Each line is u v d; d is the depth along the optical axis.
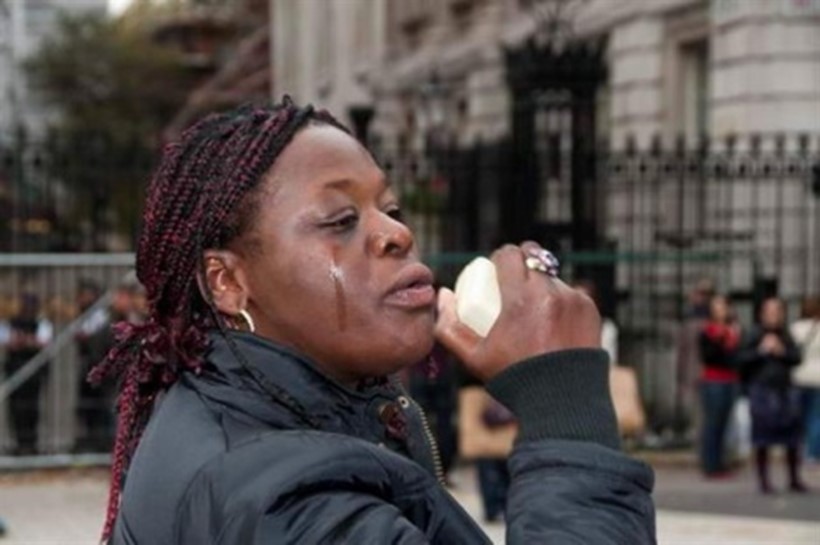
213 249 1.89
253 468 1.72
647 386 16.48
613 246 15.99
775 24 18.52
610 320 15.48
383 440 1.97
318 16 42.06
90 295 14.65
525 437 1.75
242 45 58.03
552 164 16.19
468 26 28.94
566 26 19.67
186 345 1.90
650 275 16.98
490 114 26.97
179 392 1.90
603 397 1.77
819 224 17.45
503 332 1.78
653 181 16.97
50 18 51.22
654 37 21.02
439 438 13.01
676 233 17.02
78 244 15.65
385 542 1.65
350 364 1.87
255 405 1.84
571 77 16.16
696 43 20.64
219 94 48.88
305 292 1.83
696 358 14.74
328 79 40.06
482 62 27.28
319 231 1.84
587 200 16.44
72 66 49.69
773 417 13.18
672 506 12.52
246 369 1.86
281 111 1.90
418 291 1.85
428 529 1.80
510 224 15.72
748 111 18.67
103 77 50.44
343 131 1.92
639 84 21.17
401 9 33.44
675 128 20.80
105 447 14.39
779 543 10.76
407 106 32.28
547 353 1.76
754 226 16.31
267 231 1.85
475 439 11.02
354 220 1.86
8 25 42.47
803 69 18.52
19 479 13.80
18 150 14.60
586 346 1.78
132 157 14.85
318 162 1.86
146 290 1.97
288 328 1.86
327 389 1.88
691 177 16.80
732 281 17.39
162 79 52.59
